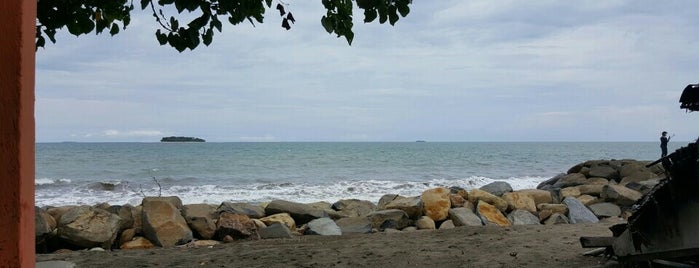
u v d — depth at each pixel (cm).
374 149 9419
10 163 173
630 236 589
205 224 1205
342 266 773
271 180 3269
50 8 462
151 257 926
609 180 1981
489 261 759
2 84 173
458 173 4038
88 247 1100
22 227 175
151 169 4088
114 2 489
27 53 179
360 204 1598
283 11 494
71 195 2420
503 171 4294
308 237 1175
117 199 2242
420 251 869
